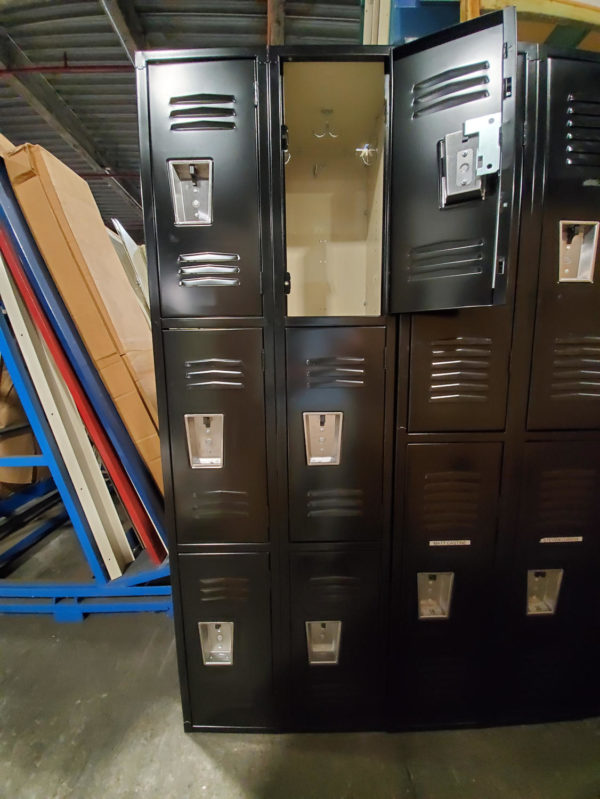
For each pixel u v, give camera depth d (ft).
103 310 4.37
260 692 3.38
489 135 2.24
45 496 7.84
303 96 2.92
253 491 3.09
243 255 2.76
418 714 3.43
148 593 4.93
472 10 3.13
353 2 4.50
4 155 3.91
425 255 2.64
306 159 3.56
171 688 3.91
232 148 2.65
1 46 5.12
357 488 3.10
